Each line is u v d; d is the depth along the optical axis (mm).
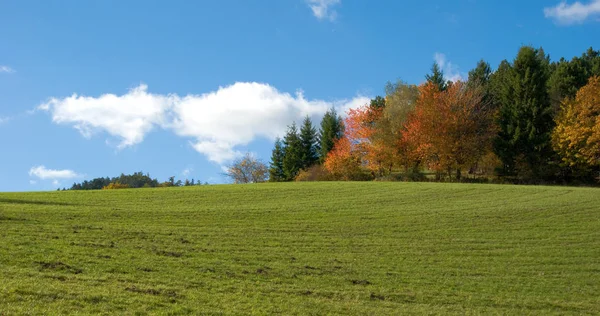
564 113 76188
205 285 21422
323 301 20734
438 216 42250
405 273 27234
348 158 88812
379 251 31750
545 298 24156
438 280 26281
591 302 23922
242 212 42375
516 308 22312
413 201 49781
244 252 29109
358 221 40188
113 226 33125
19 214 34500
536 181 77125
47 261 22141
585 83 93375
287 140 118812
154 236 31016
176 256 26375
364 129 86125
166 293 19156
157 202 47469
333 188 59062
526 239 35531
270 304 19359
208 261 26016
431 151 76938
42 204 42344
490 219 41250
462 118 77438
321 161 113250
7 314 14320
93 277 20438
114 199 48688
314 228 37438
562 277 27891
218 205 46281
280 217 41031
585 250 33094
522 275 27922
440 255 31391
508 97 83812
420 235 36250
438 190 57094
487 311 21547
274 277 24281
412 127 78312
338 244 33000
